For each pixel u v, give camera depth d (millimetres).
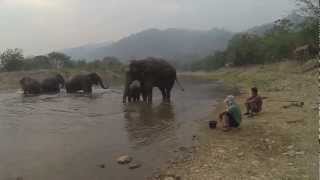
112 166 12094
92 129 17312
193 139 14836
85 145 14539
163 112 21688
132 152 13516
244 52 65625
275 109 19047
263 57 61938
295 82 31047
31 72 52156
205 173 11031
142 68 25750
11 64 62312
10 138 15828
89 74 34906
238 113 15672
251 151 12664
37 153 13586
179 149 13602
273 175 10477
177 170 11469
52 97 30984
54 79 35625
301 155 11734
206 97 30094
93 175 11344
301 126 15008
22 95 33344
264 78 42750
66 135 16234
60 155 13312
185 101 27016
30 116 21125
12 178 11180
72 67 71312
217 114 20312
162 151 13516
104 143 14781
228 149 13078
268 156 12078
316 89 24438
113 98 29594
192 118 19453
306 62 40406
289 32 58281
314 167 10703
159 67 26234
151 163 12266
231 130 15617
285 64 46594
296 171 10570
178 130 16625
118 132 16578
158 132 16391
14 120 19875
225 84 47375
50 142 15078
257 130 15180
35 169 11906
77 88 34688
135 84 26875
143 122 18688
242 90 35719
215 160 12062
